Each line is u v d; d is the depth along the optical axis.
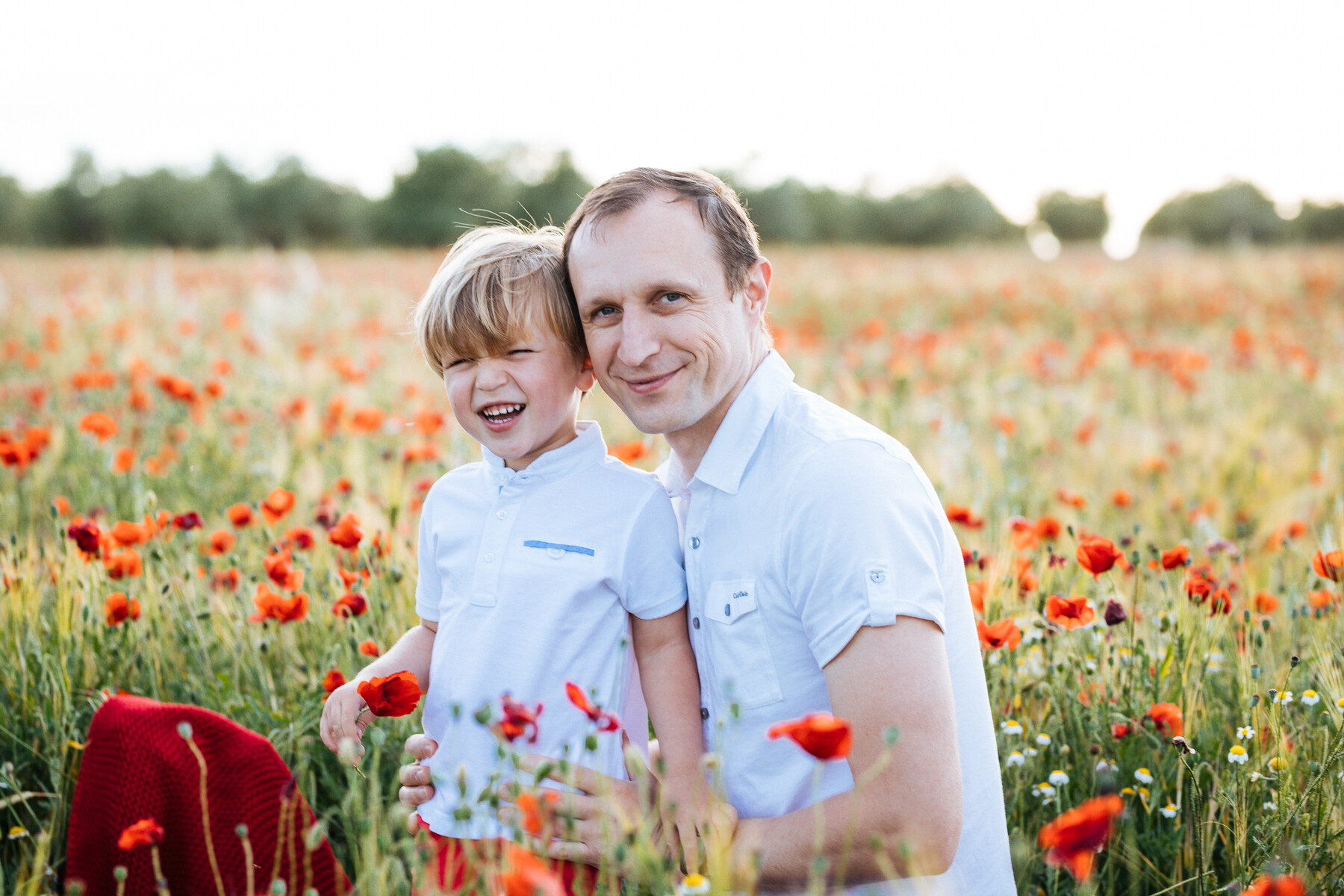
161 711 1.82
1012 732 2.14
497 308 1.86
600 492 1.89
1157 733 2.15
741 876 1.30
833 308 13.12
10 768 2.16
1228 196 39.22
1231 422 5.39
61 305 10.22
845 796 1.50
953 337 9.59
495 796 1.39
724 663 1.69
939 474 3.90
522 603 1.82
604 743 1.79
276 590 2.82
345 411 4.73
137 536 2.59
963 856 1.62
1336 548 3.00
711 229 1.72
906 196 43.72
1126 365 7.72
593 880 1.69
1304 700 2.11
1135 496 4.32
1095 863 2.04
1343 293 13.23
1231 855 1.87
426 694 2.01
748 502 1.68
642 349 1.68
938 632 1.53
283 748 2.24
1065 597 2.61
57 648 2.47
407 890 1.39
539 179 40.88
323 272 16.69
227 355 7.54
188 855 1.78
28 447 3.54
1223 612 2.33
